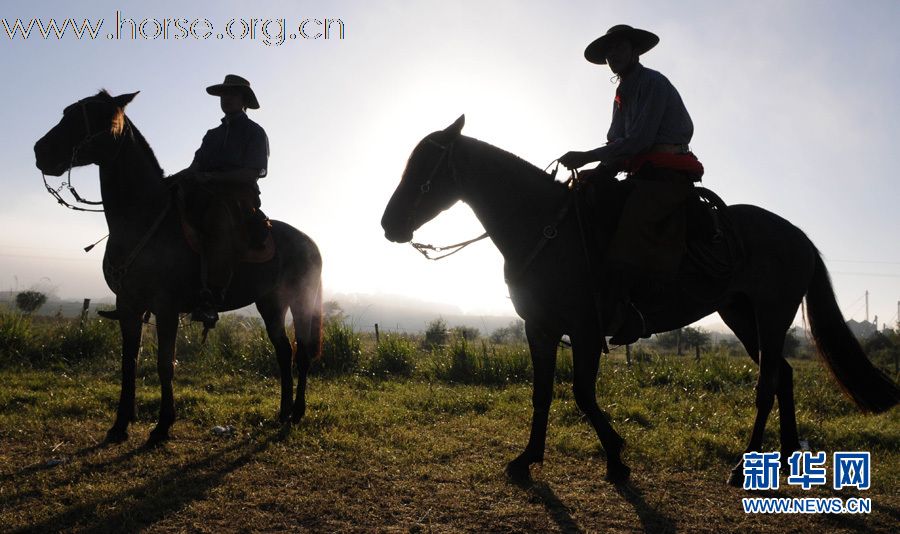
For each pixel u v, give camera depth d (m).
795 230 4.50
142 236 4.68
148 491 3.70
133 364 4.92
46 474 3.96
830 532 3.41
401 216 4.02
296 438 4.99
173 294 4.78
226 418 5.64
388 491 3.85
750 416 6.40
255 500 3.62
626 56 4.12
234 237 4.98
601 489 3.98
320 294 6.04
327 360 9.53
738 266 4.15
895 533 3.43
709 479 4.29
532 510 3.58
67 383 7.21
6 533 3.09
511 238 4.02
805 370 11.38
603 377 9.04
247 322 11.41
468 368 9.44
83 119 4.54
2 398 5.96
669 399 7.52
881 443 5.36
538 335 4.17
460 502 3.69
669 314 4.13
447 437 5.26
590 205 3.96
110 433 4.79
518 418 6.06
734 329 4.86
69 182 4.61
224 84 5.19
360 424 5.55
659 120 4.00
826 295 4.52
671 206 3.88
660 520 3.49
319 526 3.30
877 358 24.55
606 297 3.86
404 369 9.89
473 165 4.02
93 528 3.18
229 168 5.23
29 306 15.52
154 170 4.98
